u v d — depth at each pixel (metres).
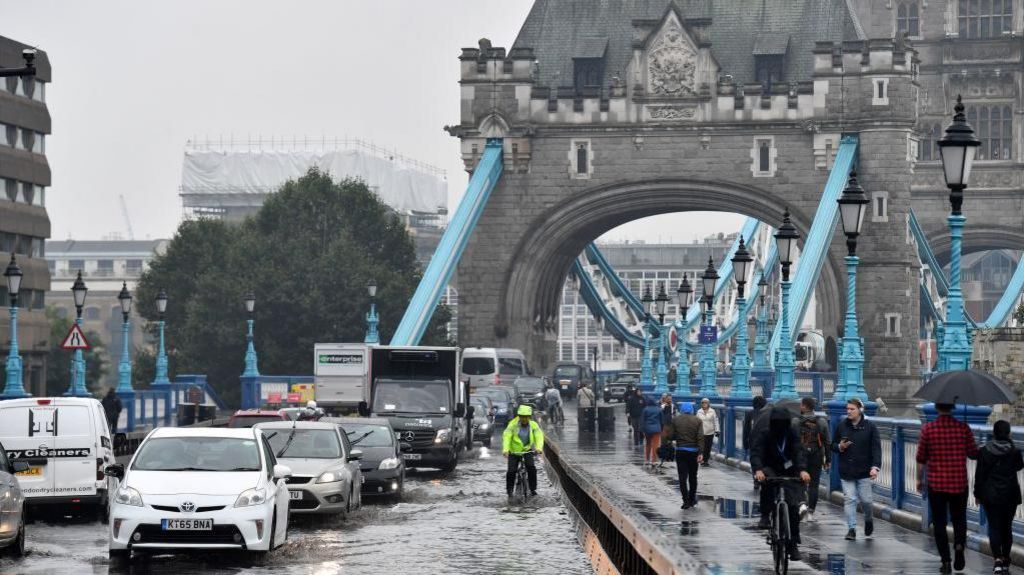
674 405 139.75
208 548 51.91
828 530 60.12
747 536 58.12
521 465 81.00
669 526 62.28
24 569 50.28
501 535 61.91
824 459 64.00
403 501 79.31
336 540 59.91
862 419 56.50
